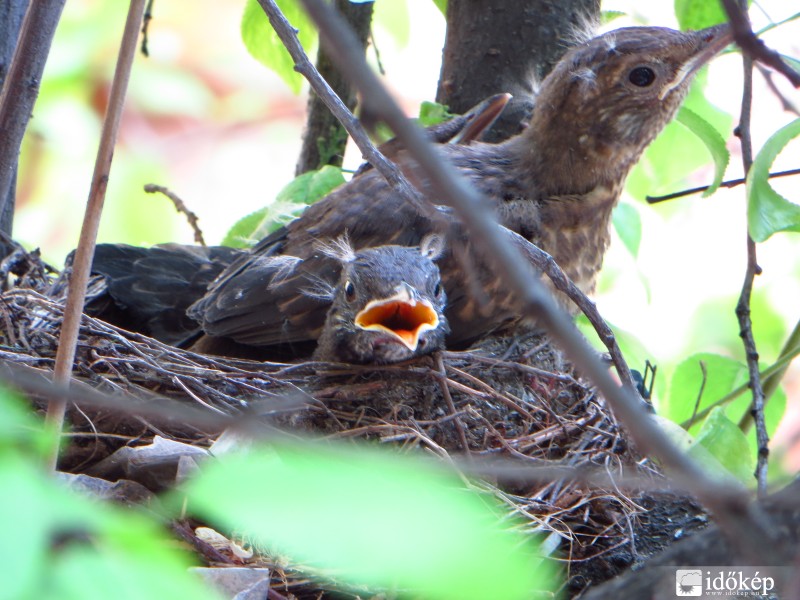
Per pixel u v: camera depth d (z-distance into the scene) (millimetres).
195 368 2520
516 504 2496
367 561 1131
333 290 2557
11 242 2596
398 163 2580
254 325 2566
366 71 1399
